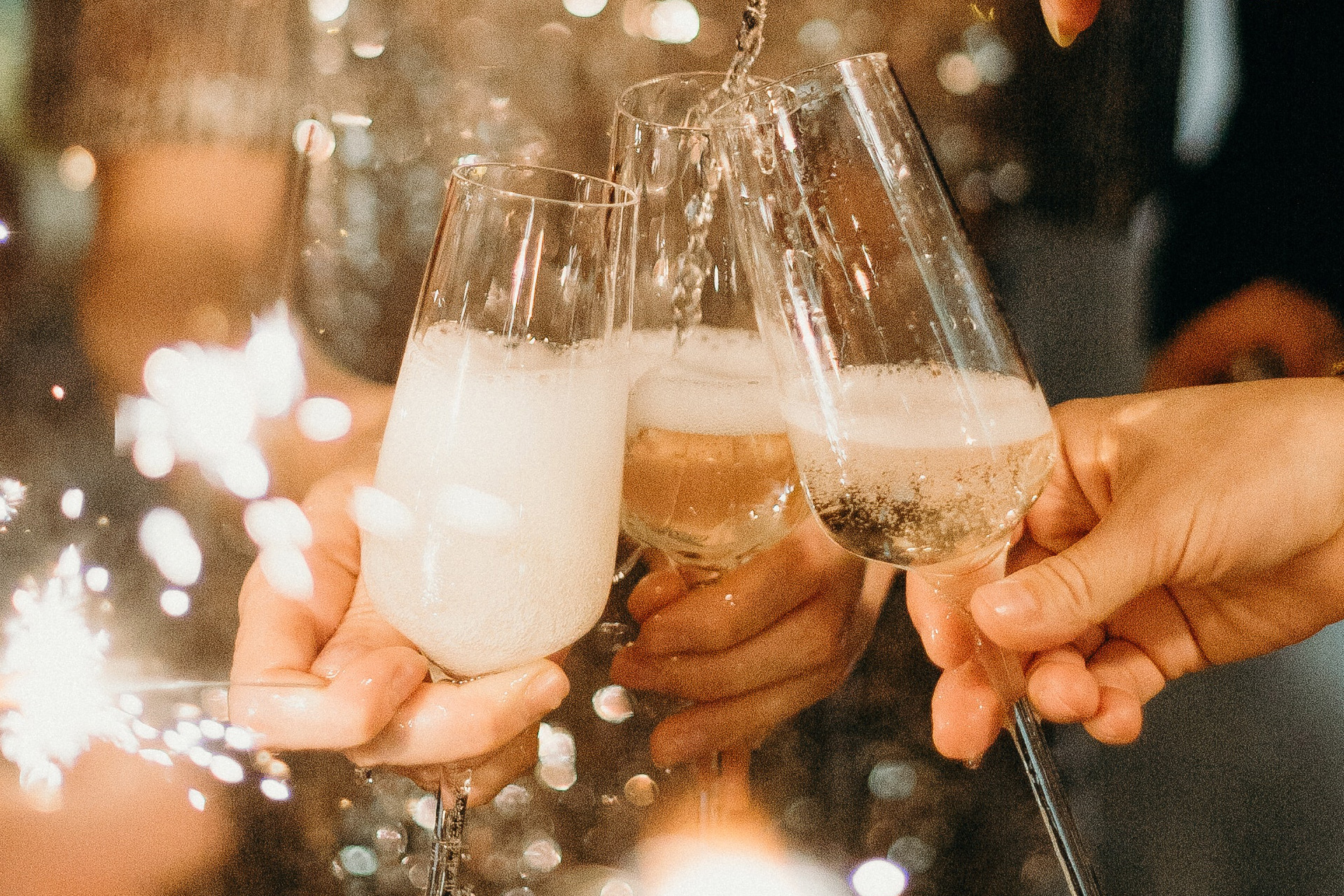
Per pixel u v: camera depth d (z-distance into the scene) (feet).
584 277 1.55
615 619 2.22
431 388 1.55
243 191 2.98
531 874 1.95
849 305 1.48
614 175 1.84
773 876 1.97
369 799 2.09
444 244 1.58
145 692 2.15
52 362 2.86
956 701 1.83
